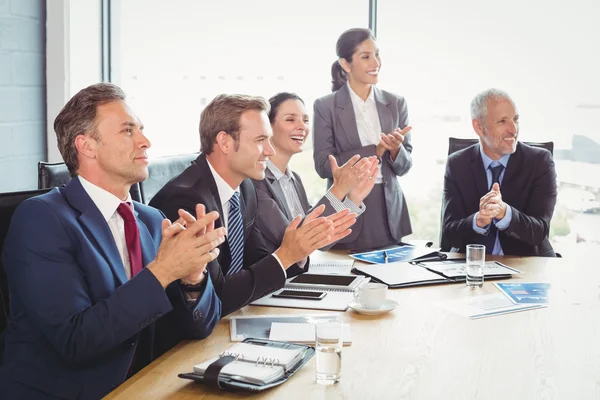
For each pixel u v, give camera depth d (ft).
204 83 12.44
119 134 5.87
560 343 5.72
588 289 7.38
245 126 7.27
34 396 5.41
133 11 12.31
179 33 12.37
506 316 6.45
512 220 9.05
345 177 8.25
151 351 6.22
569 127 11.52
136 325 5.29
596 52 11.25
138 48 12.39
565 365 5.24
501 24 11.53
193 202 7.05
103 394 5.51
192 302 5.76
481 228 9.16
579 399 4.65
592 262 8.64
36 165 11.27
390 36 11.87
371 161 8.29
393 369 5.14
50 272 5.40
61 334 5.25
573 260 8.75
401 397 4.66
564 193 11.67
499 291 7.33
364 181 8.25
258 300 6.97
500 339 5.81
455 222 9.59
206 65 12.39
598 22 11.18
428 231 12.21
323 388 4.80
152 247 6.25
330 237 6.85
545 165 9.72
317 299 6.98
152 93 12.51
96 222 5.79
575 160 11.56
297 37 12.09
